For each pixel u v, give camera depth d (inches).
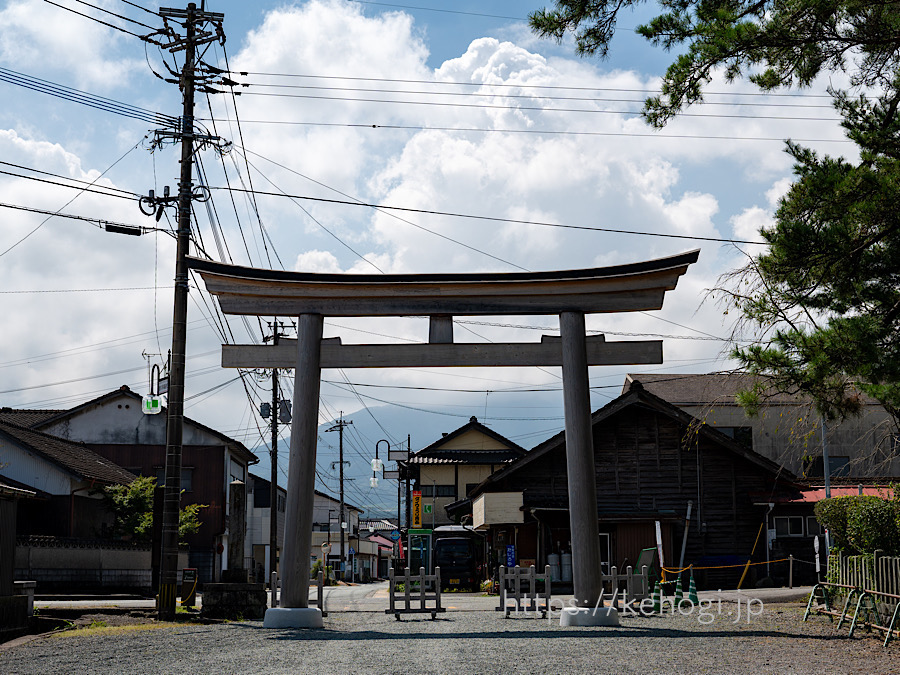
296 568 610.2
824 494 1143.6
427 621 652.7
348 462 2630.4
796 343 435.2
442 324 625.3
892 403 428.5
